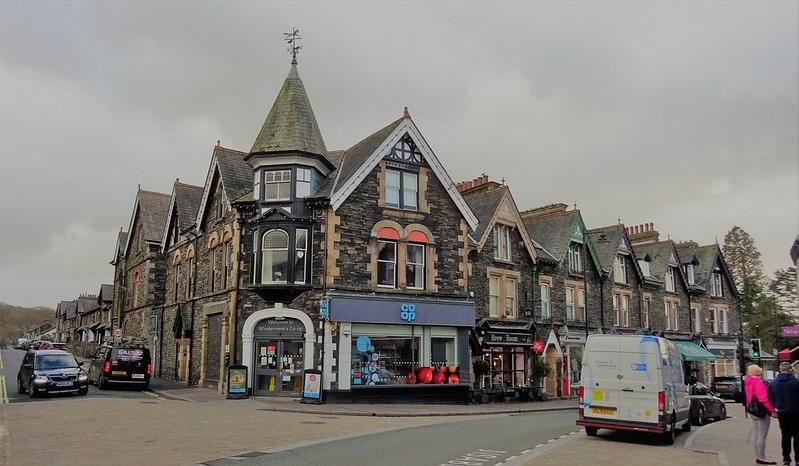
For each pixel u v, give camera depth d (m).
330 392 23.03
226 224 26.86
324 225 24.14
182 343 31.33
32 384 22.80
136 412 18.14
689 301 45.66
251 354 24.00
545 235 36.94
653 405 14.75
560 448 13.39
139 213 41.34
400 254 25.72
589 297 36.50
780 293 72.00
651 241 46.69
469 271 29.22
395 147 26.33
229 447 12.43
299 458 11.32
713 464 11.69
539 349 31.62
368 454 11.94
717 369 47.28
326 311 23.31
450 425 17.88
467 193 35.38
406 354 25.41
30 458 11.00
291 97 25.67
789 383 11.81
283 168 24.58
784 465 11.79
